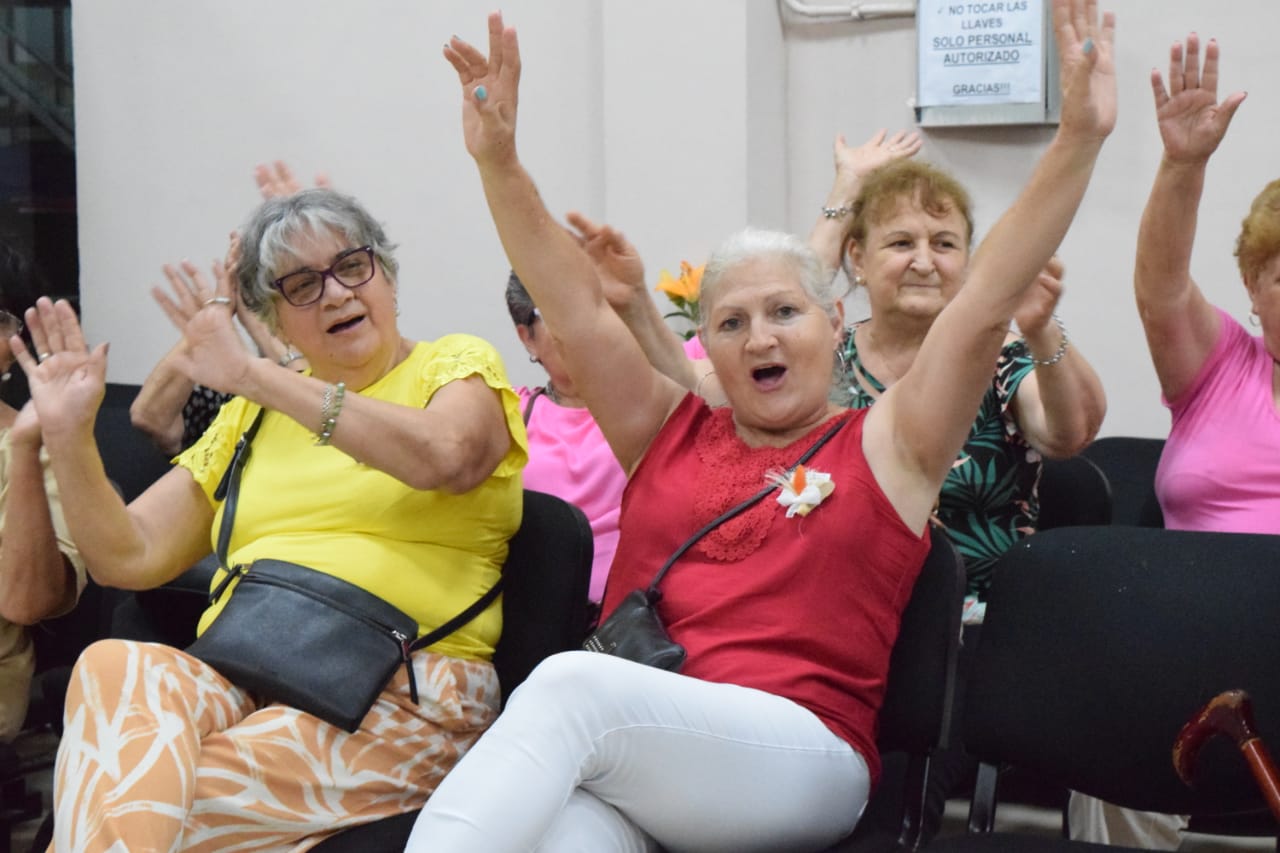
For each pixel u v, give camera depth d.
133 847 1.87
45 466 2.57
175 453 3.11
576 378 2.22
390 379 2.37
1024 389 2.53
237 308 2.38
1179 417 2.48
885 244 2.61
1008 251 1.94
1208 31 3.33
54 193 4.26
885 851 1.95
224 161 4.13
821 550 2.03
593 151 3.80
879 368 2.68
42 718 2.88
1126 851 1.86
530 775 1.76
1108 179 3.43
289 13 4.03
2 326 2.75
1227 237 3.36
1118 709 1.95
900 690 2.07
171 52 4.14
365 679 2.11
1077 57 1.90
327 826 2.07
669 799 1.87
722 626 2.05
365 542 2.25
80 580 2.56
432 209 3.96
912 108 3.58
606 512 2.79
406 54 3.94
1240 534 1.98
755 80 3.59
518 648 2.33
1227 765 1.89
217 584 2.31
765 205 3.66
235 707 2.12
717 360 2.16
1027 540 2.08
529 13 3.82
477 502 2.29
